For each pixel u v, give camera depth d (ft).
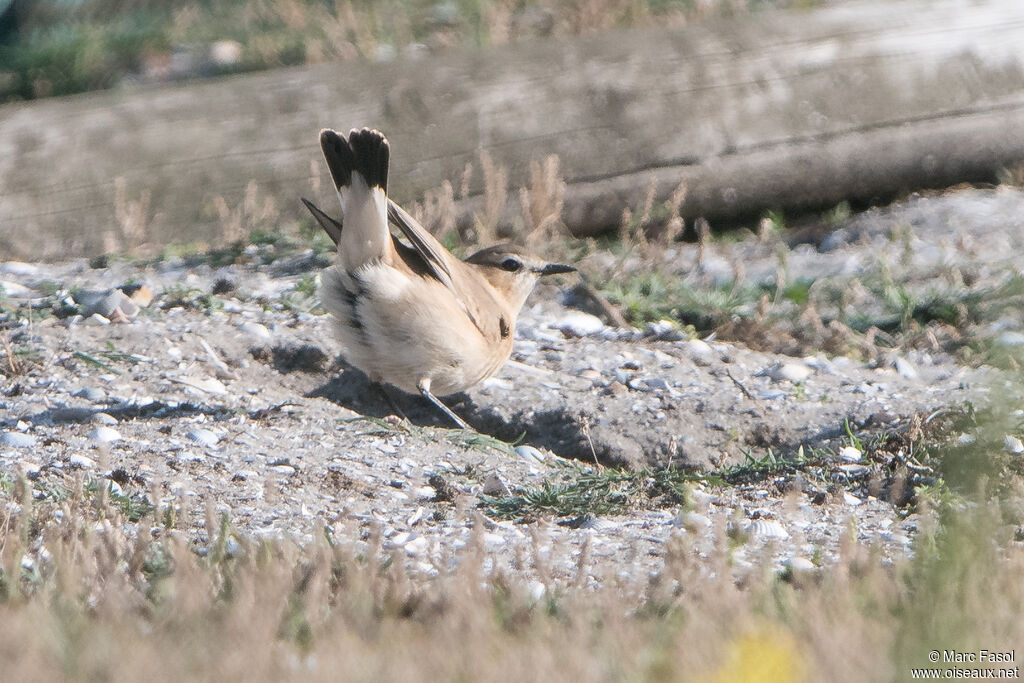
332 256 75.41
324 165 80.43
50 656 28.78
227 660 28.32
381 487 47.47
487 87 82.28
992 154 86.94
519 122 81.76
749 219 85.97
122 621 31.19
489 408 58.23
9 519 38.83
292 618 31.94
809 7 95.86
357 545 40.22
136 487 45.29
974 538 35.70
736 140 83.51
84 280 72.13
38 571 34.99
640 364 63.36
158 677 27.89
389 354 53.26
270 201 79.20
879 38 86.79
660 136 82.74
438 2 120.67
